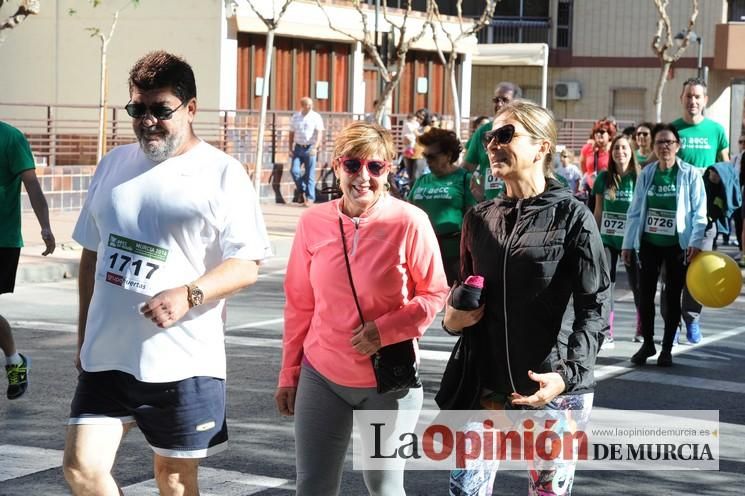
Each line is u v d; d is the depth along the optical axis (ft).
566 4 150.10
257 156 75.05
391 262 15.67
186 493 15.69
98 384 15.28
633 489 21.70
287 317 16.49
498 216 15.08
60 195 71.51
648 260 33.24
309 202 85.20
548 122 15.05
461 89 124.98
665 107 148.87
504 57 126.41
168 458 15.46
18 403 27.45
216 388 15.43
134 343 15.14
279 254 59.82
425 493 21.20
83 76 93.97
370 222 15.78
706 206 33.22
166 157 15.28
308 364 16.10
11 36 95.30
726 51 145.28
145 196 15.21
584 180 56.24
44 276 49.14
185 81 15.23
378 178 15.80
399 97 116.06
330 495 15.97
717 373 32.55
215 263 15.35
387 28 108.37
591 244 14.56
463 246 15.56
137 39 92.32
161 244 15.14
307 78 102.32
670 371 32.71
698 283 18.98
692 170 32.91
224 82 90.79
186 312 14.75
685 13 146.00
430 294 15.81
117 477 21.61
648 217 33.17
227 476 21.79
